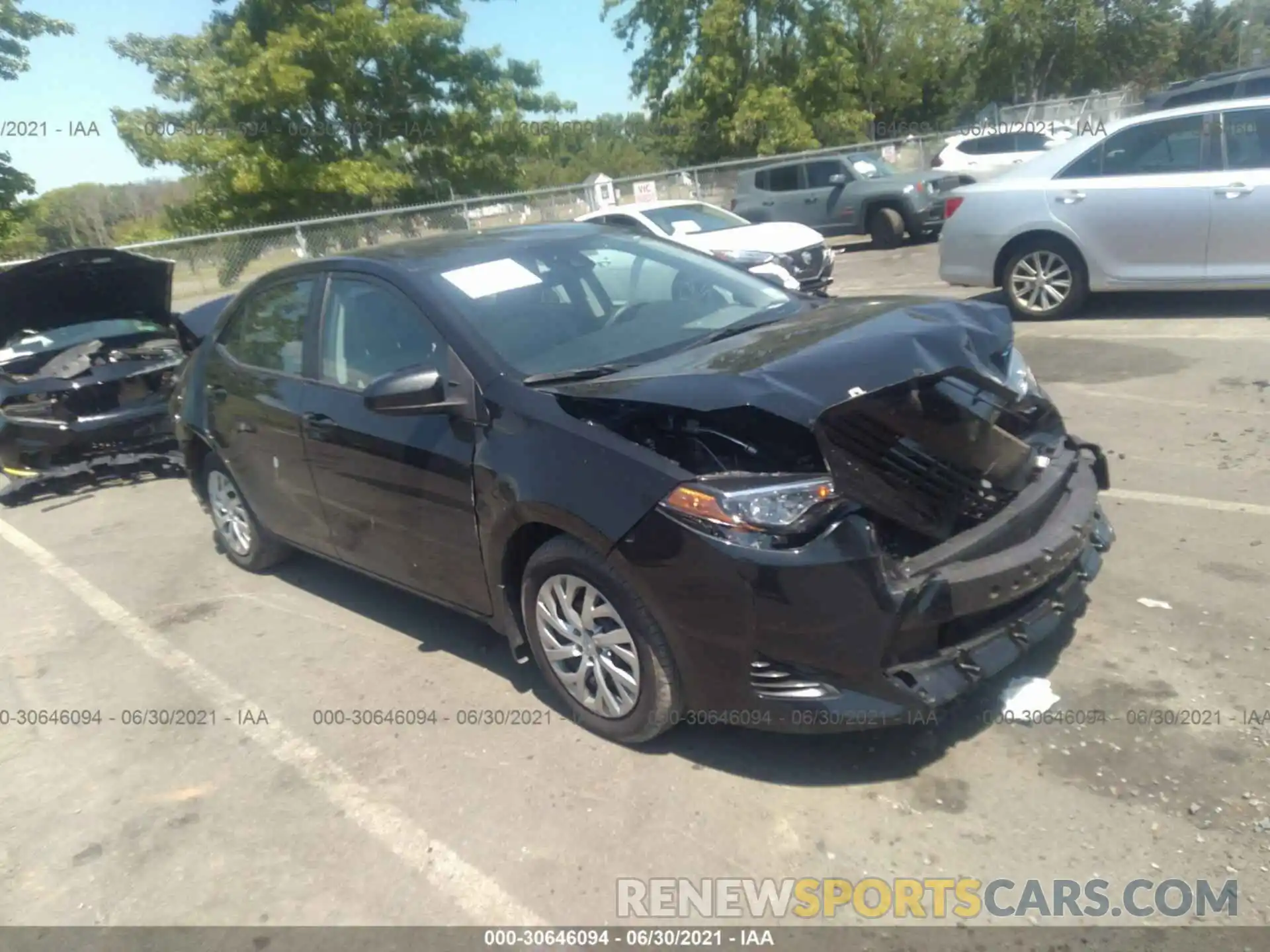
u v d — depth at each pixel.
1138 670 3.68
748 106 32.16
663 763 3.54
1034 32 40.66
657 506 3.20
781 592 3.02
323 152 26.14
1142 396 6.73
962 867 2.91
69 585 6.13
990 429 3.68
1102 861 2.86
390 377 3.72
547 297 4.23
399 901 3.08
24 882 3.41
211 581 5.86
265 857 3.36
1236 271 8.12
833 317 4.02
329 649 4.78
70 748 4.22
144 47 24.62
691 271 4.78
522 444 3.59
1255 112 7.94
